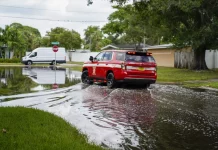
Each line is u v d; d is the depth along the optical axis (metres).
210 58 33.84
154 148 5.47
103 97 11.16
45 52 39.25
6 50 52.25
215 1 24.42
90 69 15.62
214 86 15.45
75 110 8.64
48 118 6.66
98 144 5.55
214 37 25.42
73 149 4.69
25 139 5.04
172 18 26.44
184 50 33.97
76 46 65.19
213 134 6.40
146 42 62.38
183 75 23.08
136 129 6.72
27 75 20.45
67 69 29.31
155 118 7.80
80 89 13.41
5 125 5.85
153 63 14.07
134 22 32.66
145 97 11.40
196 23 26.75
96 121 7.39
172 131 6.59
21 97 10.62
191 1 21.97
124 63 13.53
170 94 12.39
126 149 5.39
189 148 5.51
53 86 14.06
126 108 9.09
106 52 14.87
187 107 9.40
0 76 19.31
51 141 5.02
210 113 8.52
